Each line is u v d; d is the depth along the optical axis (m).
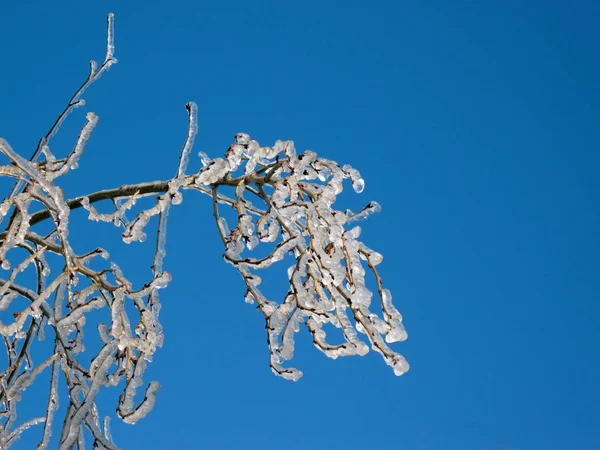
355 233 2.36
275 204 2.36
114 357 2.35
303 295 2.33
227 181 2.40
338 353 2.30
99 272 2.39
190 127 2.46
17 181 2.49
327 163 2.39
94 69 2.58
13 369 2.46
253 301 2.38
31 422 2.50
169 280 2.38
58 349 2.38
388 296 2.33
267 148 2.38
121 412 2.34
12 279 2.37
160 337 2.41
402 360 2.29
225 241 2.38
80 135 2.46
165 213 2.49
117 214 2.42
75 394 2.35
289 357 2.33
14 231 2.38
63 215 2.39
